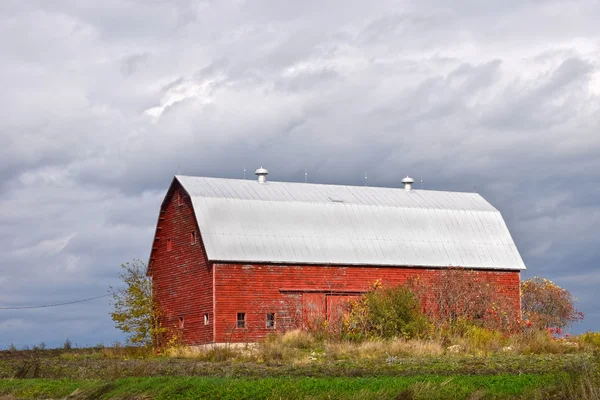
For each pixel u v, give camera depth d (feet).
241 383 103.30
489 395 95.20
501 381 102.94
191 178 203.92
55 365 148.25
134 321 201.77
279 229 196.85
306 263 192.24
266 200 202.39
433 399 93.76
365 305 182.70
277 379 107.45
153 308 204.33
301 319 188.14
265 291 187.73
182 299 196.34
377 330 177.06
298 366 134.62
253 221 195.83
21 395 110.52
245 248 189.06
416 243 208.44
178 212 201.05
